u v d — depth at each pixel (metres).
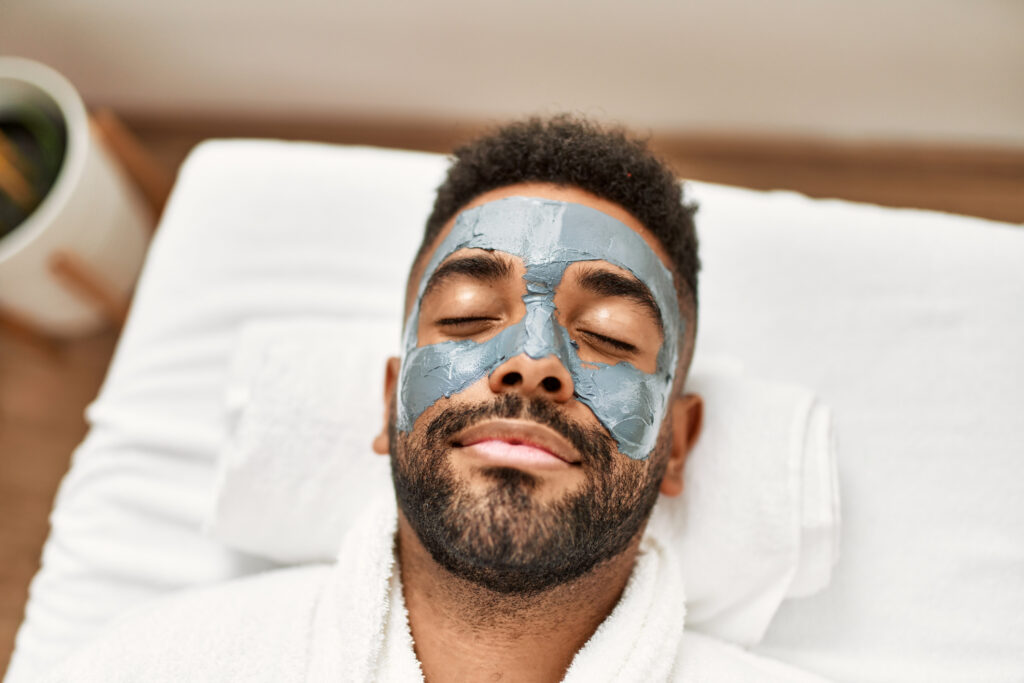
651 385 0.83
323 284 1.24
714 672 0.91
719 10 1.36
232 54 1.55
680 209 0.93
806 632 1.01
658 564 0.94
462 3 1.39
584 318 0.82
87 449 1.20
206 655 0.89
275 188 1.28
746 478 0.97
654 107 1.56
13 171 1.37
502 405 0.77
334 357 1.07
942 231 1.18
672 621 0.90
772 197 1.24
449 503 0.76
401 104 1.62
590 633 0.89
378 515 0.94
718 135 1.61
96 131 1.39
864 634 1.00
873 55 1.41
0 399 1.54
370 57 1.52
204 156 1.32
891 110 1.51
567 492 0.76
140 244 1.53
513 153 0.90
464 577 0.81
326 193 1.27
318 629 0.90
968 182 1.55
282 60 1.55
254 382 1.06
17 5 1.47
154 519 1.14
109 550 1.12
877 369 1.11
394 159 1.29
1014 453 1.05
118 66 1.59
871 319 1.14
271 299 1.23
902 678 0.98
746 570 0.96
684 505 0.98
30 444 1.51
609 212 0.87
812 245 1.18
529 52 1.48
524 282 0.82
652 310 0.84
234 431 1.07
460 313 0.82
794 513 0.95
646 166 0.90
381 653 0.88
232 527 1.04
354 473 1.03
